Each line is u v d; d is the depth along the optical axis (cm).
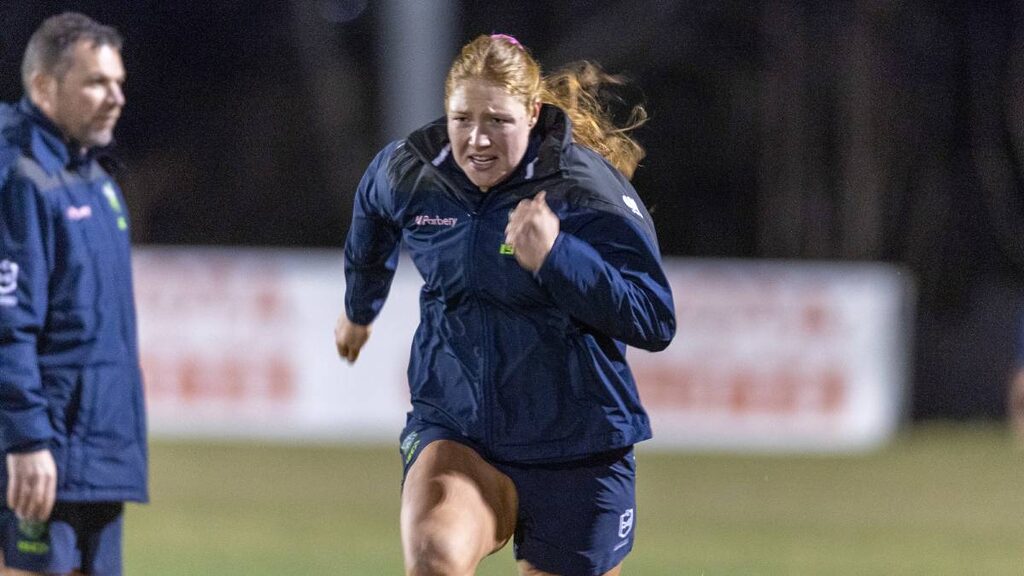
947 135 7600
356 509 3597
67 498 1569
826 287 4841
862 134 7631
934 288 7638
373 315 1688
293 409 4809
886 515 3659
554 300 1382
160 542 3033
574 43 7631
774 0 7569
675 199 7731
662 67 7644
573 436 1426
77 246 1569
